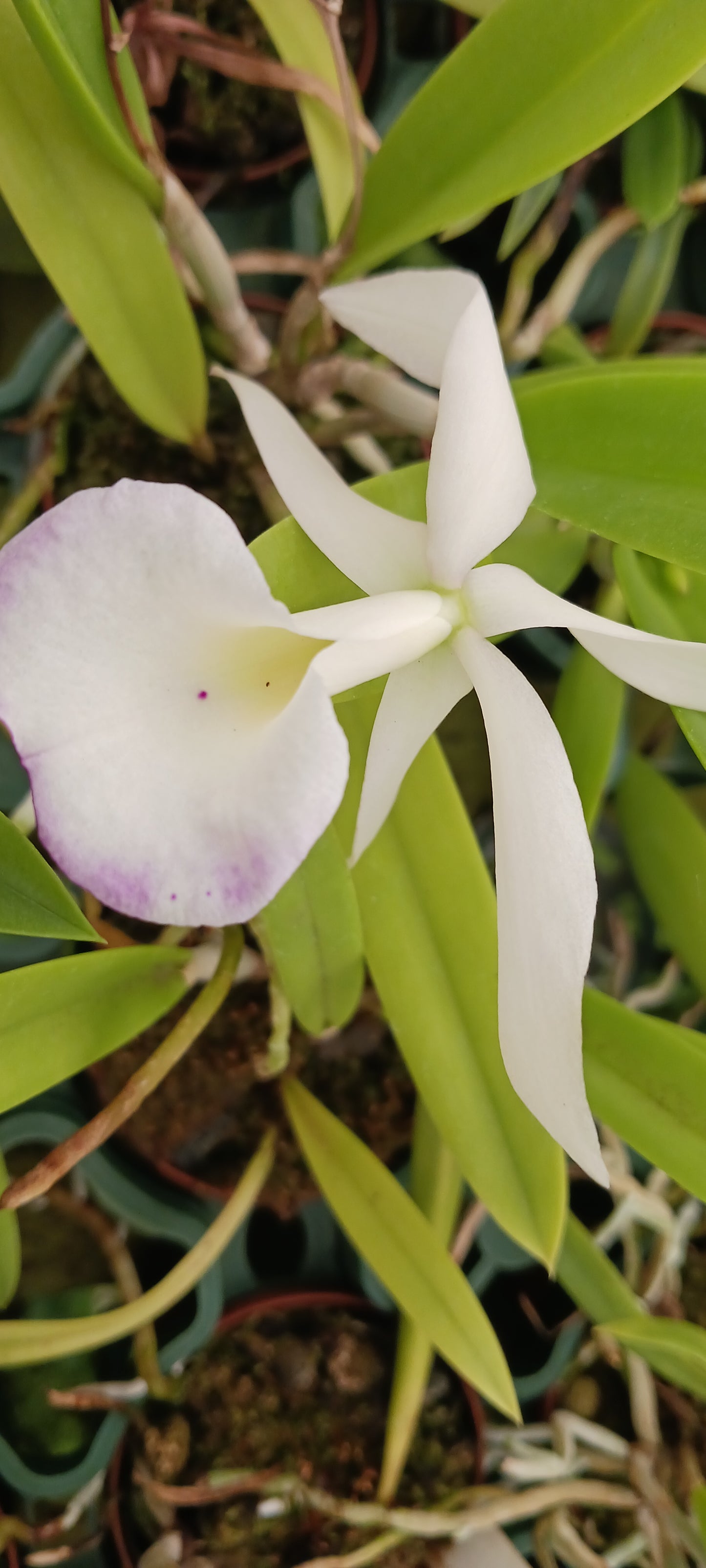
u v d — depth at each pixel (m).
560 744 0.21
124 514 0.19
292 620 0.19
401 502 0.24
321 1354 0.31
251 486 0.30
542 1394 0.33
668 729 0.35
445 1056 0.25
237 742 0.20
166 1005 0.27
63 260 0.25
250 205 0.31
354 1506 0.29
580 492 0.23
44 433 0.29
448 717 0.32
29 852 0.22
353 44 0.30
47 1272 0.31
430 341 0.22
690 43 0.22
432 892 0.26
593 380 0.24
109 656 0.19
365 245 0.26
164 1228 0.30
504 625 0.21
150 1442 0.30
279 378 0.29
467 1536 0.31
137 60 0.28
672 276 0.35
